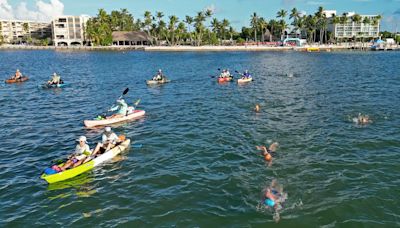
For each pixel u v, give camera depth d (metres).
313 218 13.79
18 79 55.75
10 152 22.12
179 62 95.56
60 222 14.09
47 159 20.91
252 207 14.64
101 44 182.38
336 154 20.25
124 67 81.88
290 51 152.38
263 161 19.38
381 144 21.91
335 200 15.05
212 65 85.19
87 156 19.06
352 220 13.66
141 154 21.03
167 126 27.23
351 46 163.25
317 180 16.91
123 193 16.28
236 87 47.16
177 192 16.20
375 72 63.94
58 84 49.62
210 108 33.59
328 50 157.00
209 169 18.59
